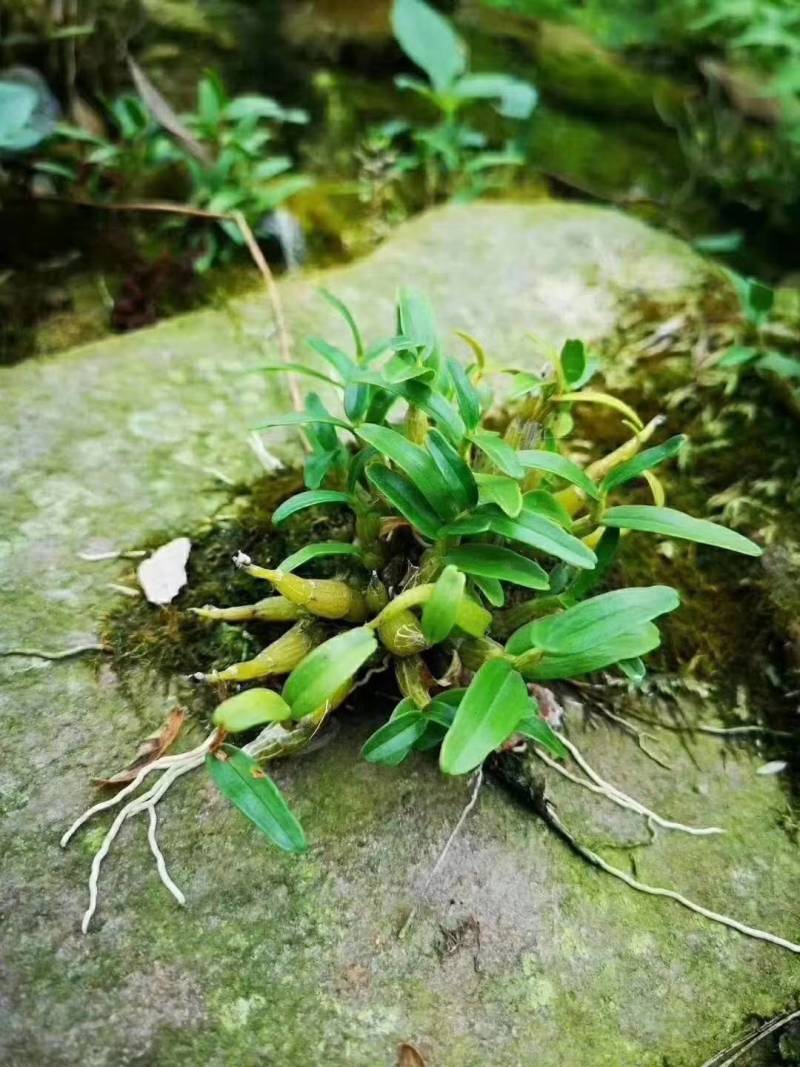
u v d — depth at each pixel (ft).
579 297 0.91
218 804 0.55
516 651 0.51
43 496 0.69
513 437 0.60
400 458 0.53
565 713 0.63
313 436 0.62
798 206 1.18
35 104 0.87
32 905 0.51
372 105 1.22
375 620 0.52
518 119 1.24
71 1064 0.46
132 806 0.54
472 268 0.93
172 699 0.59
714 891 0.57
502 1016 0.51
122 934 0.51
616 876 0.56
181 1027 0.48
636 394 0.82
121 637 0.62
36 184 0.95
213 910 0.52
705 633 0.68
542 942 0.53
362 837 0.55
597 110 1.29
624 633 0.51
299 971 0.51
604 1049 0.51
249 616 0.57
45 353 0.86
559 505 0.56
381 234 1.01
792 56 1.24
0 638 0.61
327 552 0.57
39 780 0.55
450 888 0.54
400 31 1.05
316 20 1.26
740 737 0.64
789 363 0.79
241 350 0.82
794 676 0.66
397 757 0.52
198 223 0.95
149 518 0.68
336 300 0.64
